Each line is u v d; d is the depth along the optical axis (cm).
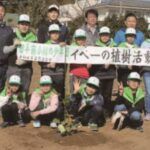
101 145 627
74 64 733
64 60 721
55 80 723
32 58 712
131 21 753
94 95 700
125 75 755
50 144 623
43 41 729
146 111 769
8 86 722
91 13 735
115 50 738
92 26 741
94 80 691
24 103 709
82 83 724
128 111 704
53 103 689
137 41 765
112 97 856
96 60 733
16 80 689
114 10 3428
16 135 656
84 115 705
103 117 730
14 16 2756
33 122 707
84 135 661
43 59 715
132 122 707
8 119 699
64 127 655
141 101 703
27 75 723
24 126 700
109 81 749
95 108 688
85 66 732
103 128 710
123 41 756
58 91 737
